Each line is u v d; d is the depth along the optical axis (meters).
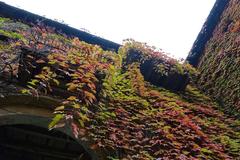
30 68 6.04
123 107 6.85
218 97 10.12
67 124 5.78
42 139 8.62
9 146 8.77
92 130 5.78
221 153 6.28
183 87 10.06
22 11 10.45
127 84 8.13
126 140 5.85
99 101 6.45
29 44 6.66
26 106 5.83
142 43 10.20
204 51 12.89
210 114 8.52
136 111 6.91
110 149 5.69
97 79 6.34
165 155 5.82
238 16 11.45
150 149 5.89
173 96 9.23
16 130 8.41
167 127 6.51
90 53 7.24
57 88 6.08
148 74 9.93
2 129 8.44
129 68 8.99
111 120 6.17
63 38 9.09
